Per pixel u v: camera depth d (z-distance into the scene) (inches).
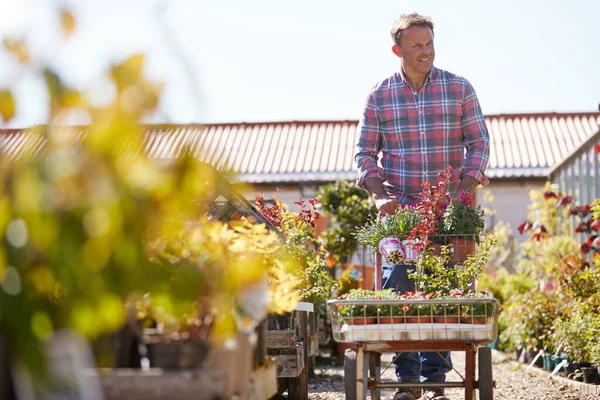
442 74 221.0
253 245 133.5
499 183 764.6
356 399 167.0
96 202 73.5
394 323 164.1
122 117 76.0
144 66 77.1
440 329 163.5
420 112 218.8
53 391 79.4
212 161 84.8
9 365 85.2
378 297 174.2
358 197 501.7
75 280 75.5
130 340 111.7
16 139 443.5
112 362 104.6
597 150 335.6
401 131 219.8
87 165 74.5
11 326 75.5
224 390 97.0
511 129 871.7
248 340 107.7
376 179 215.3
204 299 108.0
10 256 74.7
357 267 492.4
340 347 377.4
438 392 200.2
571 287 333.7
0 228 74.5
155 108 77.5
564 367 299.0
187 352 105.5
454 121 219.1
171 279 93.6
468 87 220.2
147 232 95.6
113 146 77.3
